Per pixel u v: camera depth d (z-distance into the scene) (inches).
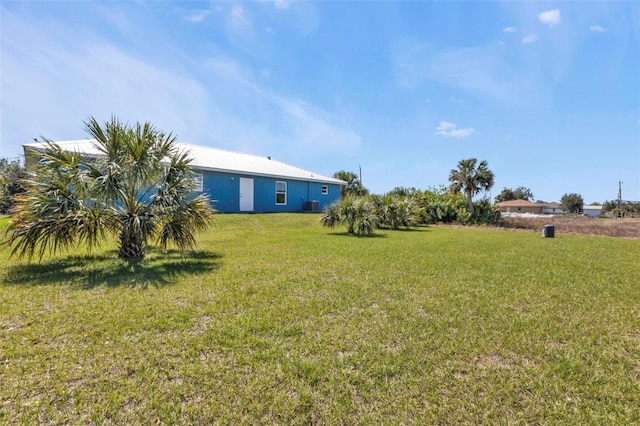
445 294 165.8
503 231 660.1
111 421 68.9
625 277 212.2
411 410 75.2
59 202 203.0
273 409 74.0
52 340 104.8
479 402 78.4
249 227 478.6
